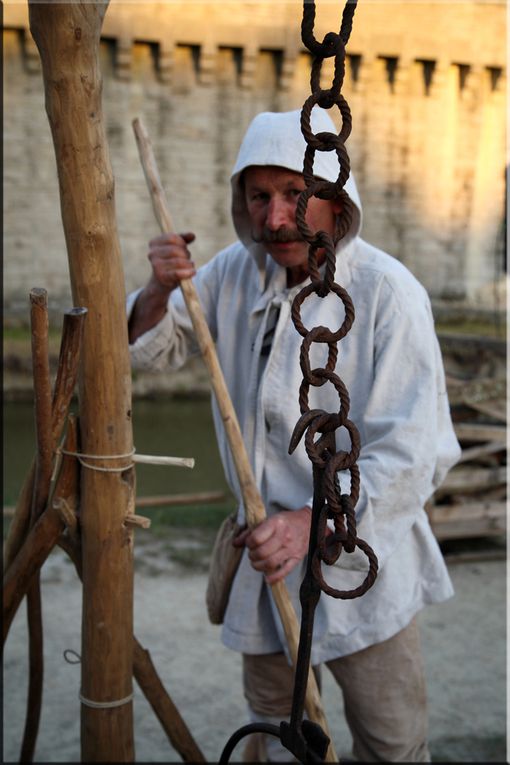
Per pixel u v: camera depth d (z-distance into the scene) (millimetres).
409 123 15953
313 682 1588
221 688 2736
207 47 14422
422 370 1604
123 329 1438
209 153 14789
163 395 12508
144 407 12352
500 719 2574
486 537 4348
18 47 13383
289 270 1720
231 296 1835
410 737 1773
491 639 3146
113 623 1517
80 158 1321
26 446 9695
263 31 14656
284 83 14930
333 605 1677
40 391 1399
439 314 15969
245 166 1572
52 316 12438
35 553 1521
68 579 3617
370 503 1537
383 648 1712
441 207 16250
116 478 1469
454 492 4090
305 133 867
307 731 1007
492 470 4109
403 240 16219
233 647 1790
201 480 8352
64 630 3113
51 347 11586
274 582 1554
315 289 866
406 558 1718
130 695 1577
